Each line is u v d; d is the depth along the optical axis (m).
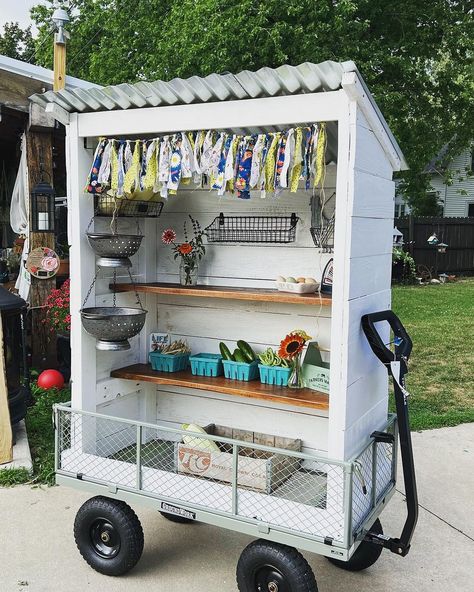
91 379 2.88
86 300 2.84
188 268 3.10
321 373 2.72
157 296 3.40
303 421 3.04
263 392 2.71
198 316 3.30
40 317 5.50
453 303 11.02
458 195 22.06
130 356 3.24
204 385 2.85
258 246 3.08
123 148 2.64
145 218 3.25
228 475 2.54
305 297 2.52
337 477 2.18
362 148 2.22
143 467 2.55
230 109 2.34
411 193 13.71
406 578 2.67
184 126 2.45
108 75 13.30
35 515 3.12
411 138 12.15
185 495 2.45
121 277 3.11
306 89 2.18
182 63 10.80
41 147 5.56
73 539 2.90
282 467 2.61
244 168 2.40
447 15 11.59
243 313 3.18
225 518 2.33
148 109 2.52
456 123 12.76
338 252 2.18
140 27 12.90
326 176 2.82
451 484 3.67
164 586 2.54
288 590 2.18
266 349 3.12
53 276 5.52
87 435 2.85
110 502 2.58
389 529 3.09
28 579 2.56
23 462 3.66
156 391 3.41
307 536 2.16
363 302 2.35
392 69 11.36
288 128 2.60
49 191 5.42
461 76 12.17
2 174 8.90
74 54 15.32
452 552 2.89
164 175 2.54
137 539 2.54
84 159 2.75
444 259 15.80
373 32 11.48
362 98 2.11
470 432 4.56
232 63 10.17
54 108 2.62
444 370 6.33
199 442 2.66
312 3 9.73
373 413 2.54
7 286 6.96
